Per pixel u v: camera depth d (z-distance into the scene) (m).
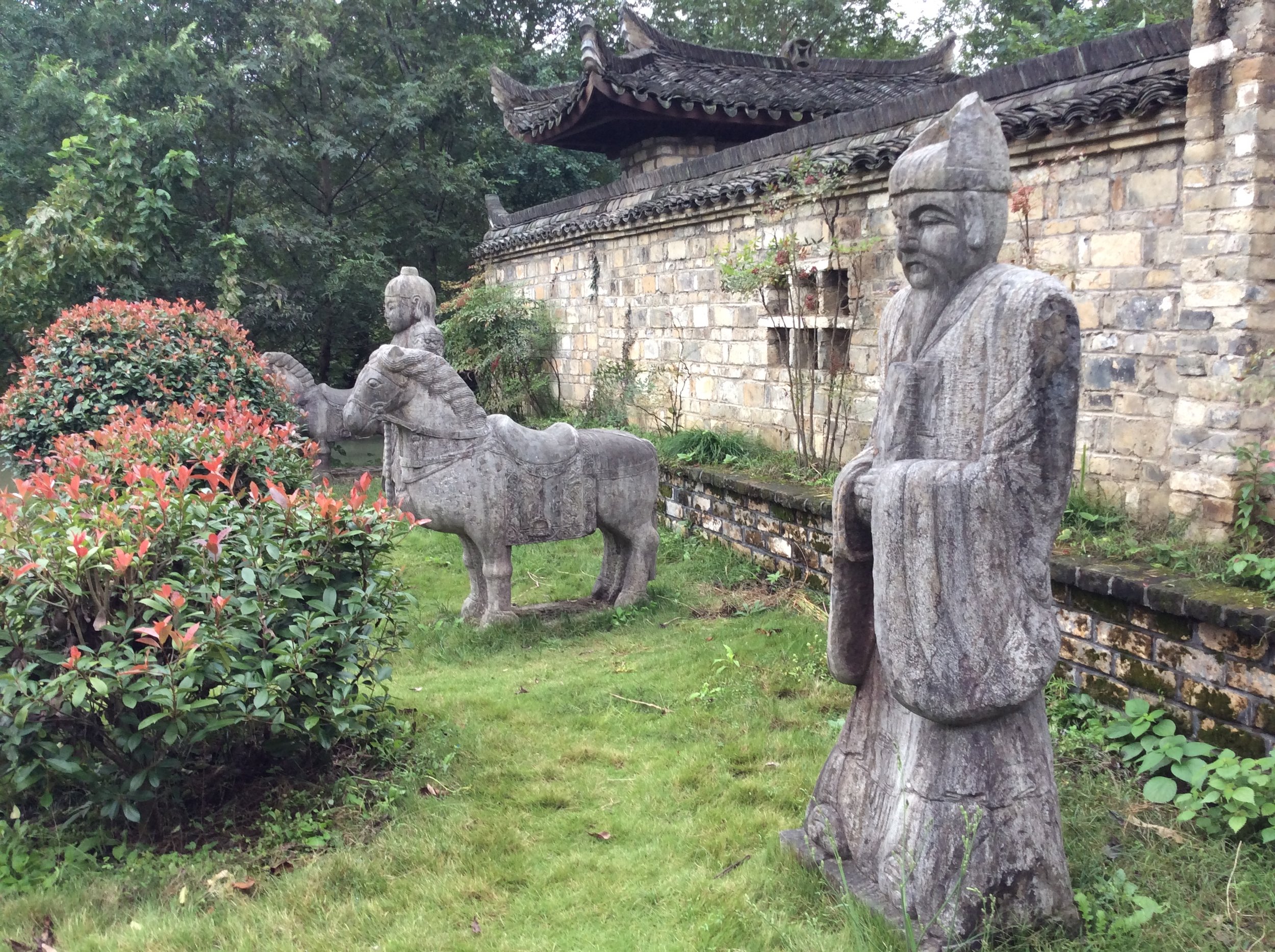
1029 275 2.63
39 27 15.24
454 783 4.11
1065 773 3.93
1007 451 2.61
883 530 2.73
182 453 5.55
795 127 7.82
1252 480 4.29
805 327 7.66
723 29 21.28
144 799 3.54
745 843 3.57
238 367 8.26
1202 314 4.51
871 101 10.97
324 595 3.92
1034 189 5.59
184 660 3.32
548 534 6.31
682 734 4.55
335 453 13.48
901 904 2.85
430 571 7.64
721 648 5.72
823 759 4.20
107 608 3.60
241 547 3.82
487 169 17.45
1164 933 2.90
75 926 3.11
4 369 10.95
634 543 6.62
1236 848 3.31
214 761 4.00
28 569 3.32
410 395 5.97
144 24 15.37
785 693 5.02
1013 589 2.67
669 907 3.21
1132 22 14.16
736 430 8.88
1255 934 2.92
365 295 15.27
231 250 13.29
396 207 16.73
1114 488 5.22
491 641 6.06
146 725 3.33
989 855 2.75
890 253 6.84
